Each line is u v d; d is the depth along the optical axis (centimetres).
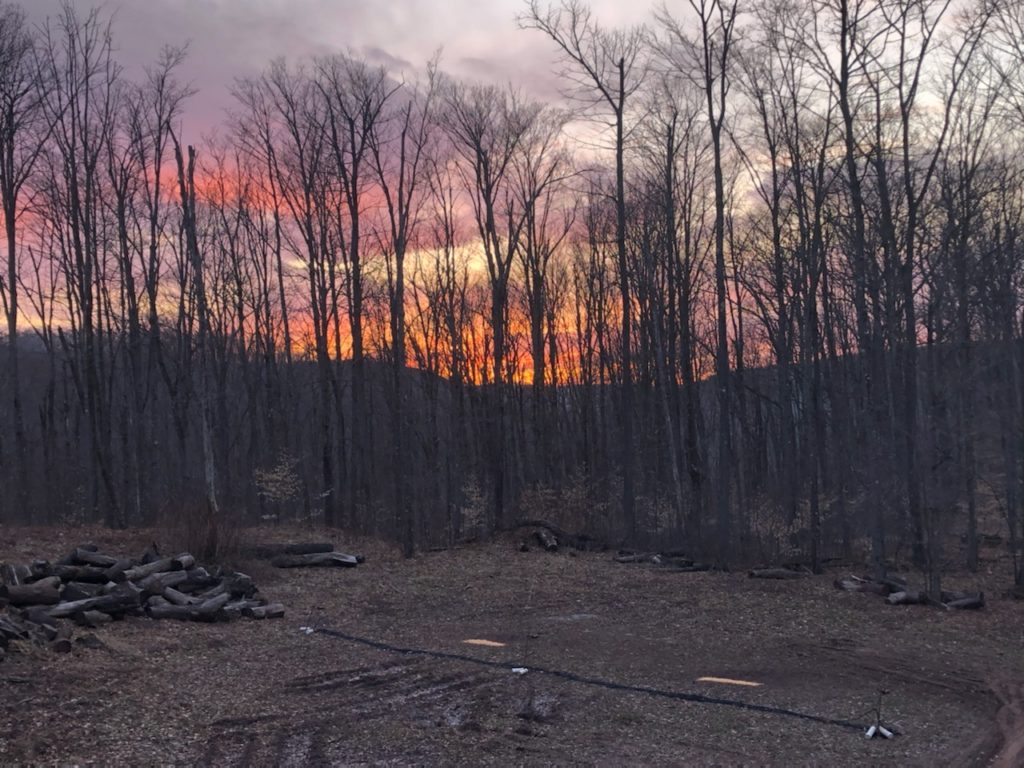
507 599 1609
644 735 801
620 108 2420
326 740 762
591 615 1457
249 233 3388
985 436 1750
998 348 1834
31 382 3906
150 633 1148
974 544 1873
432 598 1614
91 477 3042
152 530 1800
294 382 3622
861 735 811
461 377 3269
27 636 959
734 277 2744
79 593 1175
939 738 804
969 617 1397
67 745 705
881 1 1752
